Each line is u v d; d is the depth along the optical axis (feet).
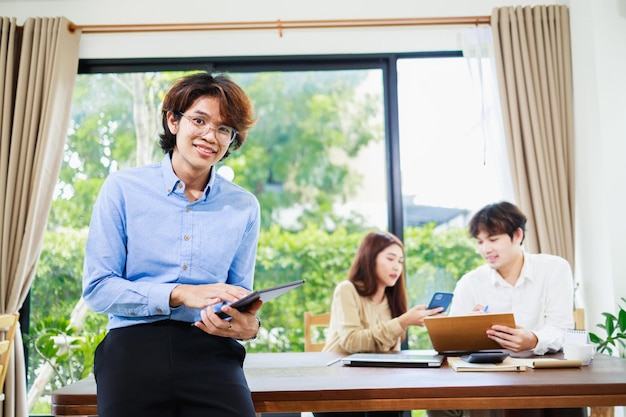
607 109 10.80
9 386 11.01
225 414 4.52
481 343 6.89
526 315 8.31
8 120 11.61
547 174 11.44
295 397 5.16
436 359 6.44
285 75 21.54
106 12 12.26
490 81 11.90
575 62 11.61
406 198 13.00
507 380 5.33
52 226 12.91
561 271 8.28
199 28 12.00
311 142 21.43
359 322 8.41
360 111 21.57
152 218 5.00
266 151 21.30
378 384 5.30
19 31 12.05
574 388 5.09
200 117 4.98
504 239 8.24
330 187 21.33
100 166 13.38
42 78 11.71
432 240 13.08
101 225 4.92
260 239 15.74
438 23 11.95
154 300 4.69
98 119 13.46
